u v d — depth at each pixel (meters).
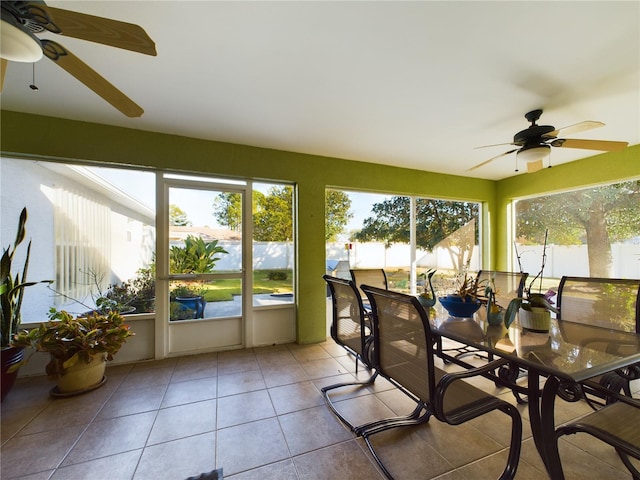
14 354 2.05
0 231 2.39
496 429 1.75
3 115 2.27
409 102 2.13
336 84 1.91
